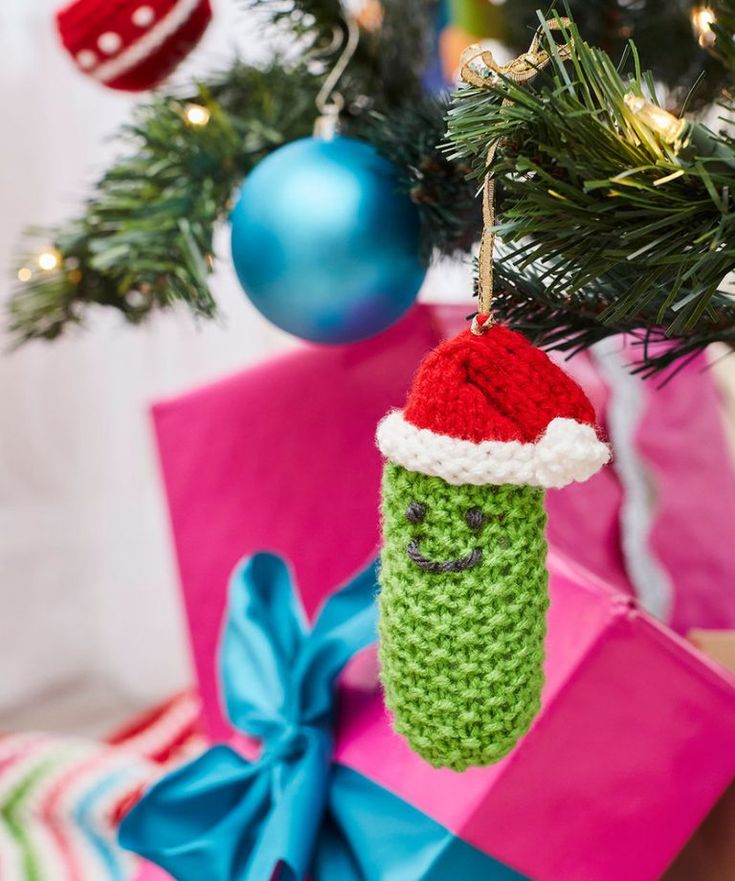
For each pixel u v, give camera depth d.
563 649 0.59
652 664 0.58
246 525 0.77
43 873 0.79
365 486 0.74
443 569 0.47
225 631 0.69
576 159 0.48
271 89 0.69
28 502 1.21
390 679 0.49
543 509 0.49
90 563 1.26
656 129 0.47
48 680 1.24
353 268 0.59
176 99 0.69
